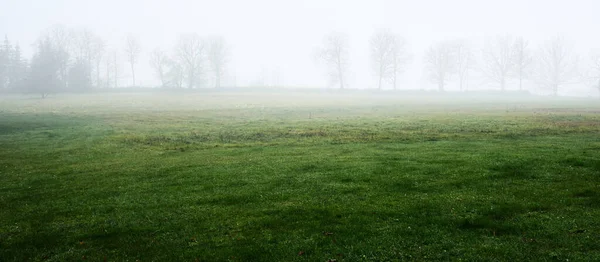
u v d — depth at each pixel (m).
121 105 79.50
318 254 9.70
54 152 24.98
